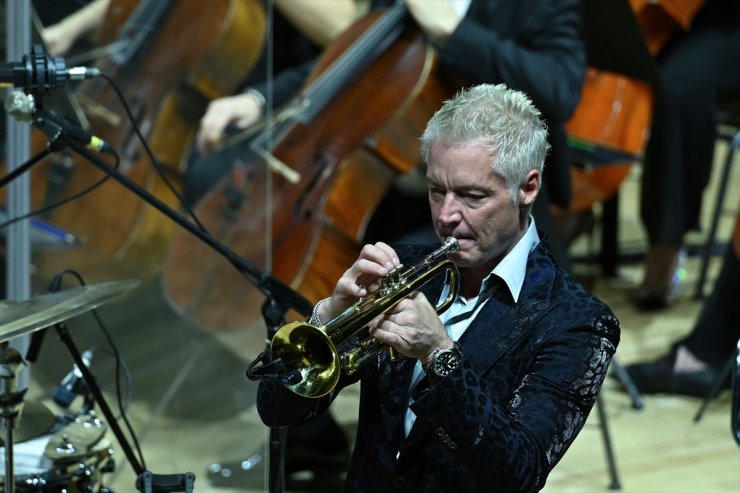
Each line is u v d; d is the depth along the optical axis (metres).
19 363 6.61
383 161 11.04
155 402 11.11
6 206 9.98
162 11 10.83
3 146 10.14
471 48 10.58
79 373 7.93
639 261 17.98
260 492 10.62
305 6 12.78
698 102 15.07
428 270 5.63
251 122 11.16
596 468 11.46
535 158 5.84
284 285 7.43
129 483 10.43
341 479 11.20
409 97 10.95
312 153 10.97
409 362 6.13
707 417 12.74
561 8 10.72
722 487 10.97
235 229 10.88
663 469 11.41
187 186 11.16
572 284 6.12
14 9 9.64
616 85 13.16
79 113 10.20
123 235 10.91
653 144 15.30
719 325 13.24
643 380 13.34
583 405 5.78
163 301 11.02
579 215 14.70
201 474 10.75
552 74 10.48
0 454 7.46
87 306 6.86
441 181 5.75
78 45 10.58
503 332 5.94
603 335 5.89
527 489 5.49
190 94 11.09
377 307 5.40
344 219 10.92
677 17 14.63
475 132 5.68
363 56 11.11
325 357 5.60
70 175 10.54
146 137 10.95
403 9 11.22
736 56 15.20
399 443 6.05
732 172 22.34
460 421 5.39
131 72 10.85
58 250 10.59
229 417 10.88
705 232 19.08
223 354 10.90
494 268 6.08
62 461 7.26
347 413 12.55
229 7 11.02
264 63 11.32
